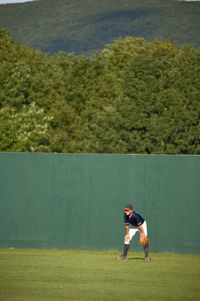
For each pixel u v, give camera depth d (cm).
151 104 17000
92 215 5200
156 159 5159
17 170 5288
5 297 2950
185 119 16838
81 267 4034
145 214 5150
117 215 5178
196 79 17638
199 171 5116
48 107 18738
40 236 5241
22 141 15512
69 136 19688
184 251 5091
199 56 18812
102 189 5200
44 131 16200
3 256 4638
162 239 5116
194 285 3419
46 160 5266
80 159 5228
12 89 17275
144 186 5162
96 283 3406
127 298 2980
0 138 15550
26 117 16375
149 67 17600
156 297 3027
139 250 5125
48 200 5250
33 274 3700
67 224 5222
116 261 4397
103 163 5206
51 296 2995
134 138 16862
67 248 5209
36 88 18512
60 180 5247
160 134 16538
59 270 3878
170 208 5131
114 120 16812
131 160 5181
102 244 5178
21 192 5275
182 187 5131
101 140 16838
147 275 3741
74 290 3175
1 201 5291
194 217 5109
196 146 17038
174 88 17562
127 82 17475
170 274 3809
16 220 5269
